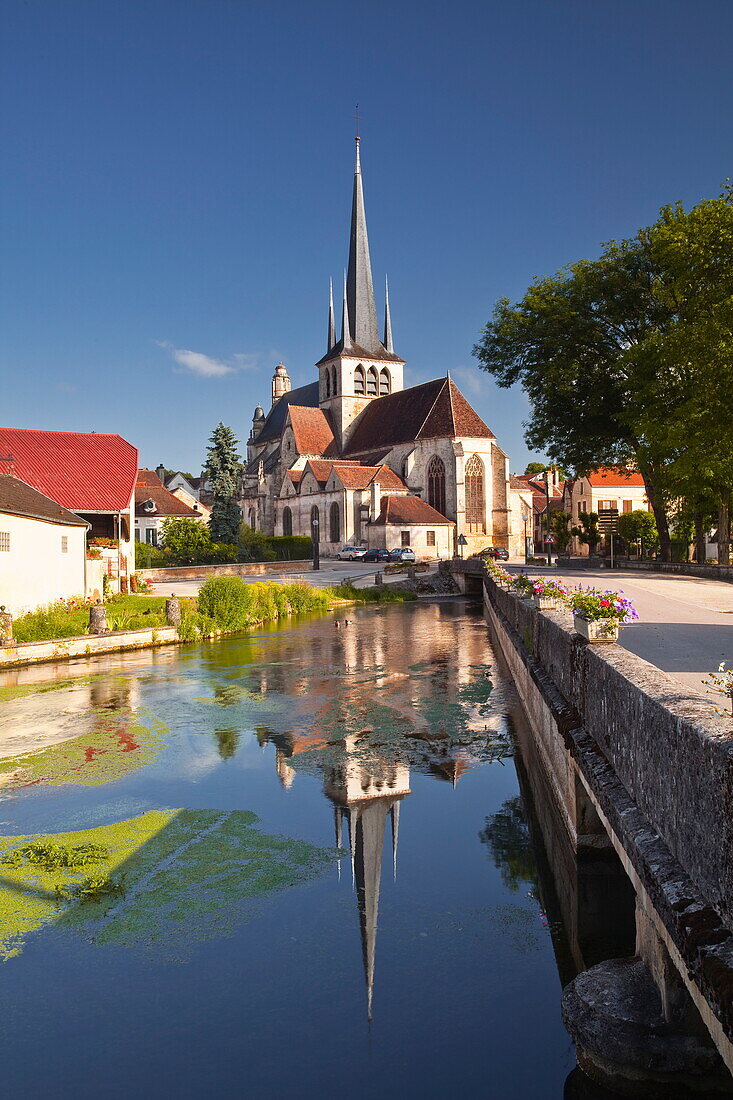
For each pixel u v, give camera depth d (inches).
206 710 725.3
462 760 557.6
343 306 3927.2
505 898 350.3
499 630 1076.5
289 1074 234.7
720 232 1363.2
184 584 1914.4
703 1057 216.8
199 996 273.7
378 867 381.4
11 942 312.0
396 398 3700.8
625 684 252.8
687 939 164.4
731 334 1331.2
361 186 3905.0
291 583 1800.0
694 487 1450.5
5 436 1729.8
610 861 342.3
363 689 815.1
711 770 168.6
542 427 1910.7
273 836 421.1
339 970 290.4
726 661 477.7
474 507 3255.4
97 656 1077.8
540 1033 252.8
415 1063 239.1
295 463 3823.8
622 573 1572.3
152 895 350.0
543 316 1814.7
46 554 1171.3
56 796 489.1
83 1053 246.1
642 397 1546.5
